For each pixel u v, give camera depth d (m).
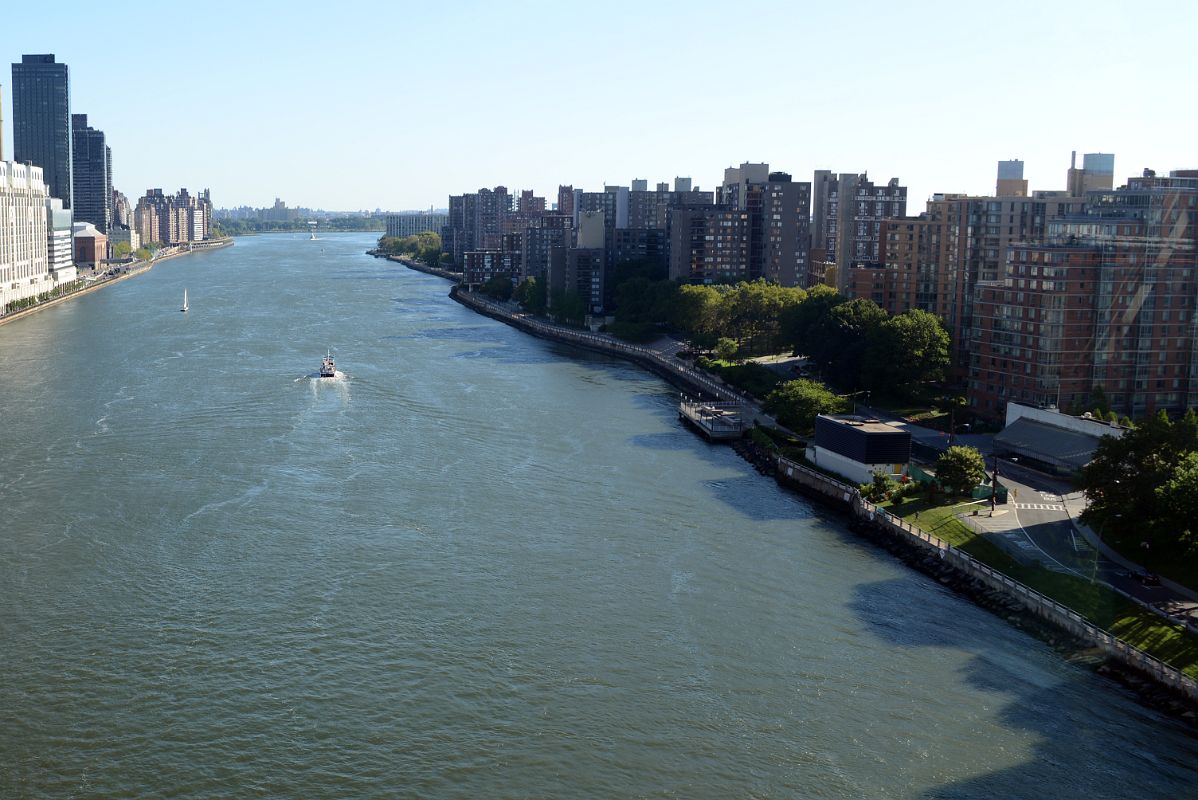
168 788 109.19
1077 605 142.00
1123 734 119.56
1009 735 119.19
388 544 170.12
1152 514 155.88
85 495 190.75
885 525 177.62
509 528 178.50
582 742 117.31
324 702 124.06
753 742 117.62
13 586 152.12
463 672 130.88
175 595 150.25
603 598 151.75
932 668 133.50
